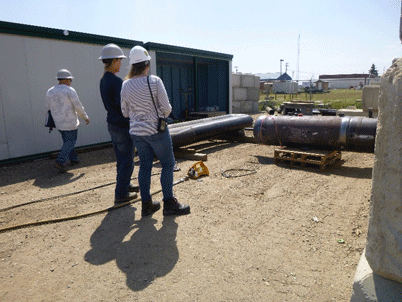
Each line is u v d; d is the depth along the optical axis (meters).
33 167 6.47
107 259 2.79
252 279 2.46
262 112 18.61
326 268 2.60
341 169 5.72
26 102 7.03
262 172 5.55
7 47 6.63
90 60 8.24
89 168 6.26
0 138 6.67
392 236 1.58
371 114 9.80
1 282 2.49
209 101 16.06
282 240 3.07
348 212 3.72
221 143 8.87
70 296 2.30
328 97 36.38
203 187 4.73
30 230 3.41
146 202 3.66
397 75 1.48
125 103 3.44
